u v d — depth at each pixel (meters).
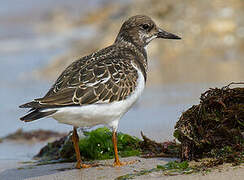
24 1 38.44
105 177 8.11
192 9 22.41
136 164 8.84
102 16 31.64
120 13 25.02
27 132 13.53
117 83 8.84
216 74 17.56
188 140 8.50
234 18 21.61
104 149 9.86
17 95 18.14
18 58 24.52
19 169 9.51
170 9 22.61
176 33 21.20
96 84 8.62
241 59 19.22
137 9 23.62
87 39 25.08
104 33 23.39
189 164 8.20
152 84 17.30
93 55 9.49
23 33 30.62
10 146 12.27
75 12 34.75
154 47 20.89
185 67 18.84
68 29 31.05
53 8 36.03
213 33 21.11
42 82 20.09
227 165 7.86
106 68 8.91
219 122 8.45
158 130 12.16
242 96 8.63
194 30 21.33
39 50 26.08
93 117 8.61
